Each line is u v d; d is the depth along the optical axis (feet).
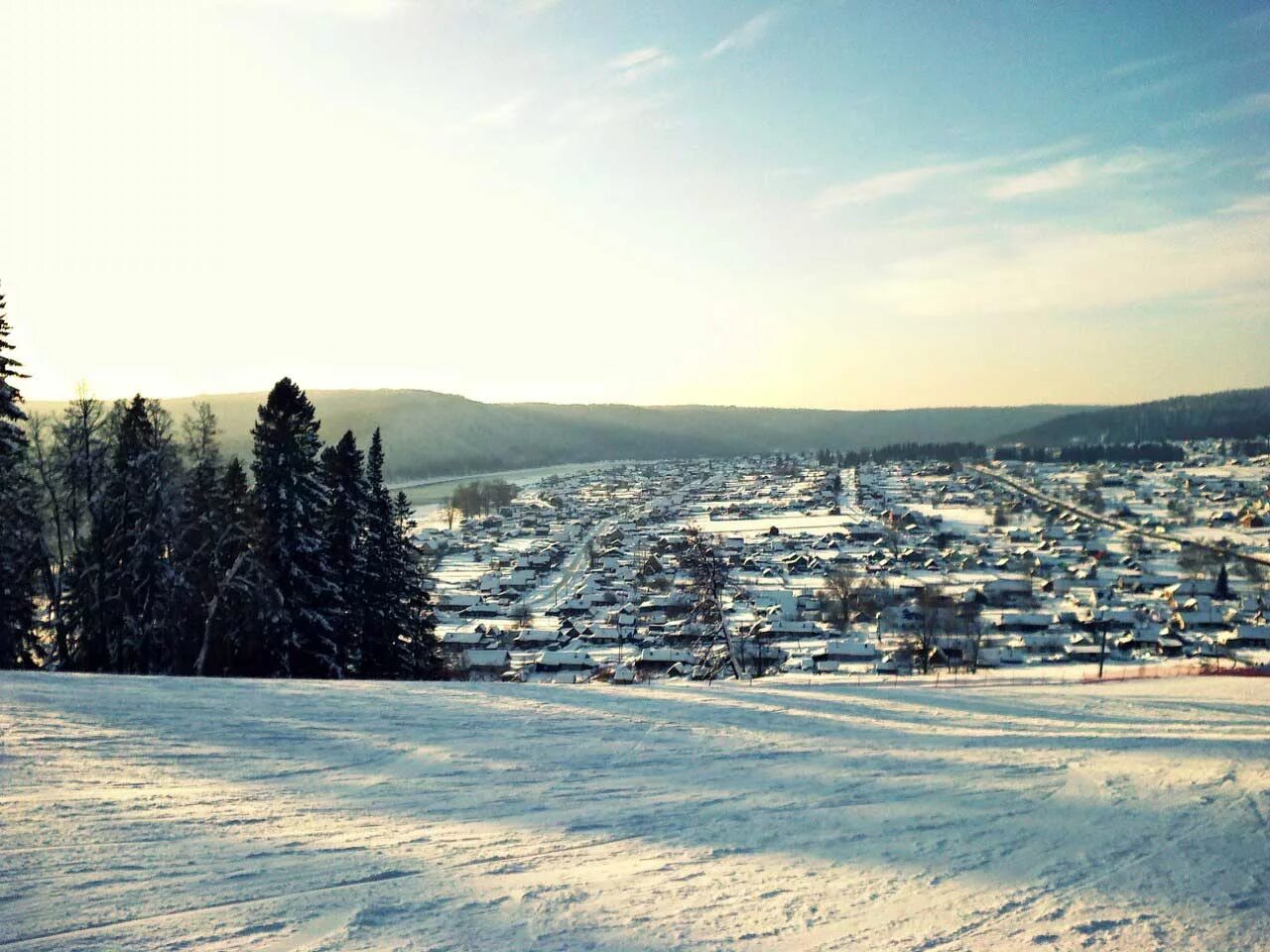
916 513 636.48
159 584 107.65
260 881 26.03
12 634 105.09
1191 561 392.47
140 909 23.16
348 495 134.21
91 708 51.67
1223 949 23.56
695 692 80.12
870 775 47.21
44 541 111.24
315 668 115.55
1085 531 524.11
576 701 69.87
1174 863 31.73
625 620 289.12
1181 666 159.02
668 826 35.83
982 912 26.21
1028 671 183.83
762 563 424.05
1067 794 43.04
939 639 250.16
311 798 36.76
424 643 157.79
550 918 24.35
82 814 31.30
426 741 50.75
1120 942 23.91
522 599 377.91
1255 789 43.88
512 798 39.24
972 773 48.39
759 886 28.40
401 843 31.14
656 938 23.27
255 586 107.86
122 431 109.19
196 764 41.11
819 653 233.35
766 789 43.24
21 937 20.94
